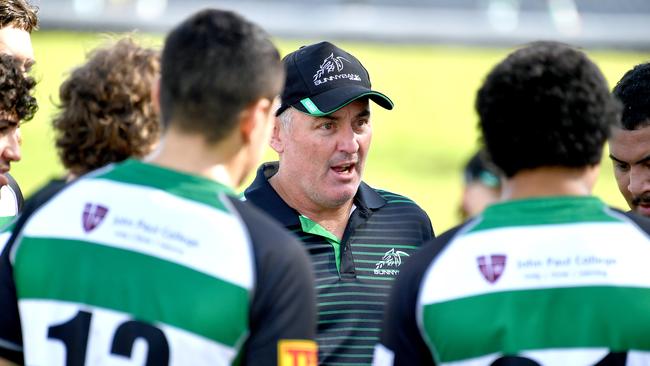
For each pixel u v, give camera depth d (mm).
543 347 6820
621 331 6824
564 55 7031
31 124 46906
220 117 7078
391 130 53281
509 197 7266
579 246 6965
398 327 7191
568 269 6930
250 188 11219
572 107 6887
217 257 6969
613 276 6906
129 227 7105
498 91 7051
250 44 7148
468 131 53500
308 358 7094
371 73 63938
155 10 72688
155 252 7008
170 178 7184
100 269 7047
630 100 9320
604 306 6848
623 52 72125
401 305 7184
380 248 10836
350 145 10633
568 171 7086
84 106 8242
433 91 60938
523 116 6926
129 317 6918
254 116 7223
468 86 62344
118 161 8344
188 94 7051
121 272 7004
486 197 7945
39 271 7195
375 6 77125
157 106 7785
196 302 6875
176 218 7070
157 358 6828
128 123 8219
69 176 8547
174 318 6863
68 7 70062
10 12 11555
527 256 6977
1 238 7766
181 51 7098
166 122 7285
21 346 7344
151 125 8312
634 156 9352
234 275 6941
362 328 10383
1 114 9672
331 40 72625
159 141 7969
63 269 7133
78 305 7039
